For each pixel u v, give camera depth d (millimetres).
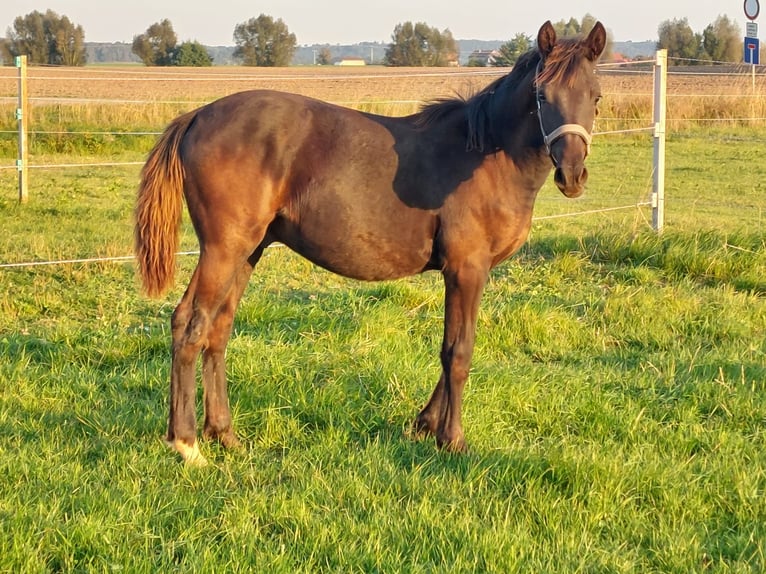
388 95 32031
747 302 7422
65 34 72750
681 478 4141
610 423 4871
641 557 3496
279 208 4434
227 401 4645
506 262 8672
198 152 4324
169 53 76375
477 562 3379
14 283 7461
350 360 5672
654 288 7750
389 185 4383
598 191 13258
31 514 3582
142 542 3484
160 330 6297
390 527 3609
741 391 5344
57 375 5375
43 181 13422
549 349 6266
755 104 20703
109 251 8414
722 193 12984
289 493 3926
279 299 7215
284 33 78062
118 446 4387
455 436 4457
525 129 4289
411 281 8008
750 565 3441
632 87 30625
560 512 3773
